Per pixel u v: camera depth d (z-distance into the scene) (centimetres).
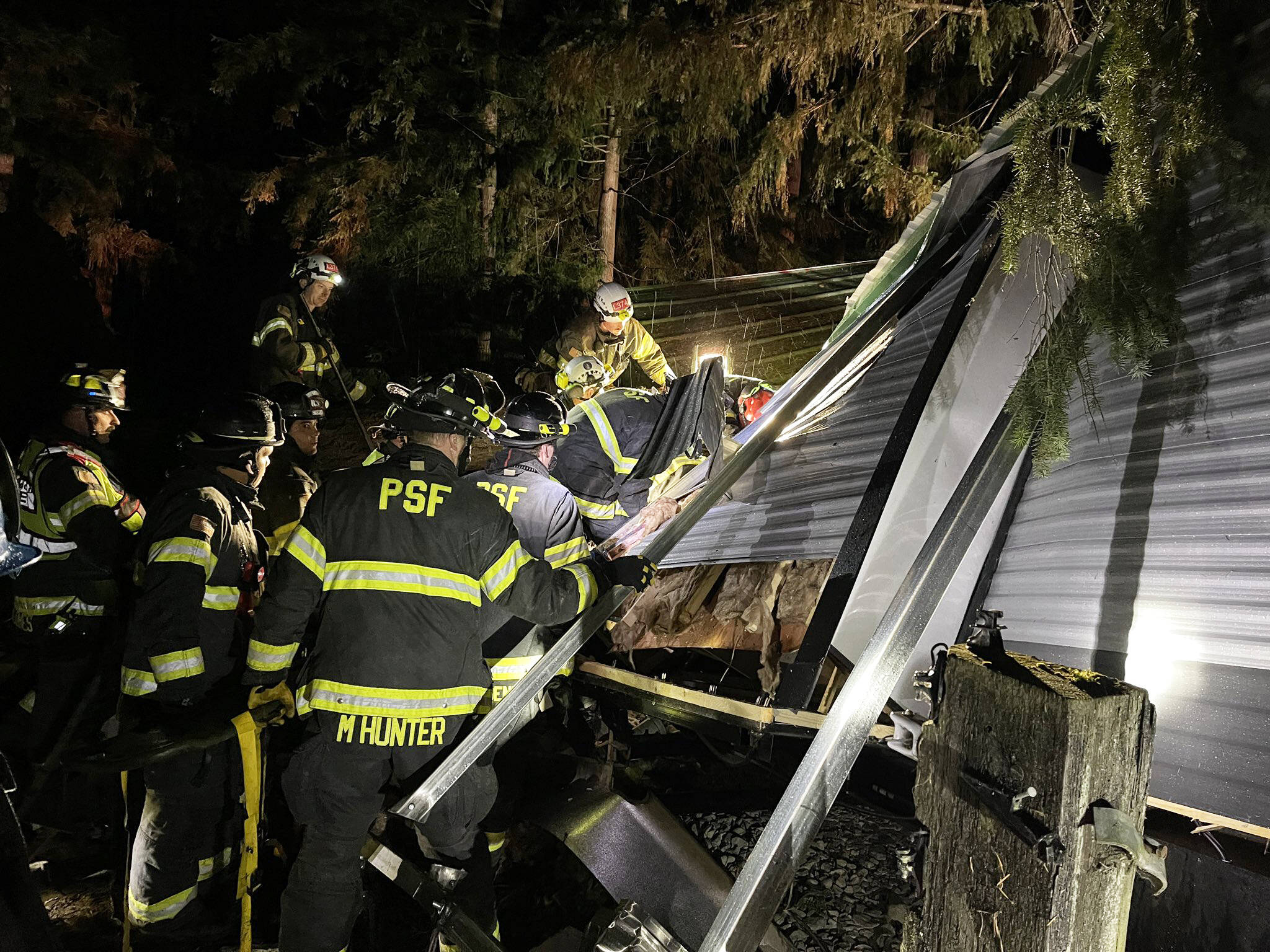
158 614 285
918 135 875
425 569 252
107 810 350
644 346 519
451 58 1114
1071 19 696
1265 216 208
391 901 334
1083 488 227
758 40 809
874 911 290
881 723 237
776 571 301
